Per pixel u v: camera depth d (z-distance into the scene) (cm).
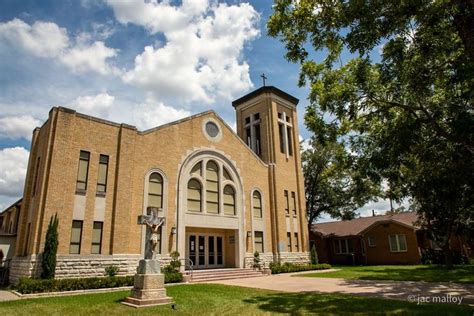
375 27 1098
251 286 1722
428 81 1241
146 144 2166
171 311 1033
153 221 1296
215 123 2656
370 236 3706
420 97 1372
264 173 2967
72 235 1758
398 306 1038
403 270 2466
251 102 3353
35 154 2088
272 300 1220
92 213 1838
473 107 1333
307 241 3105
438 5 1026
